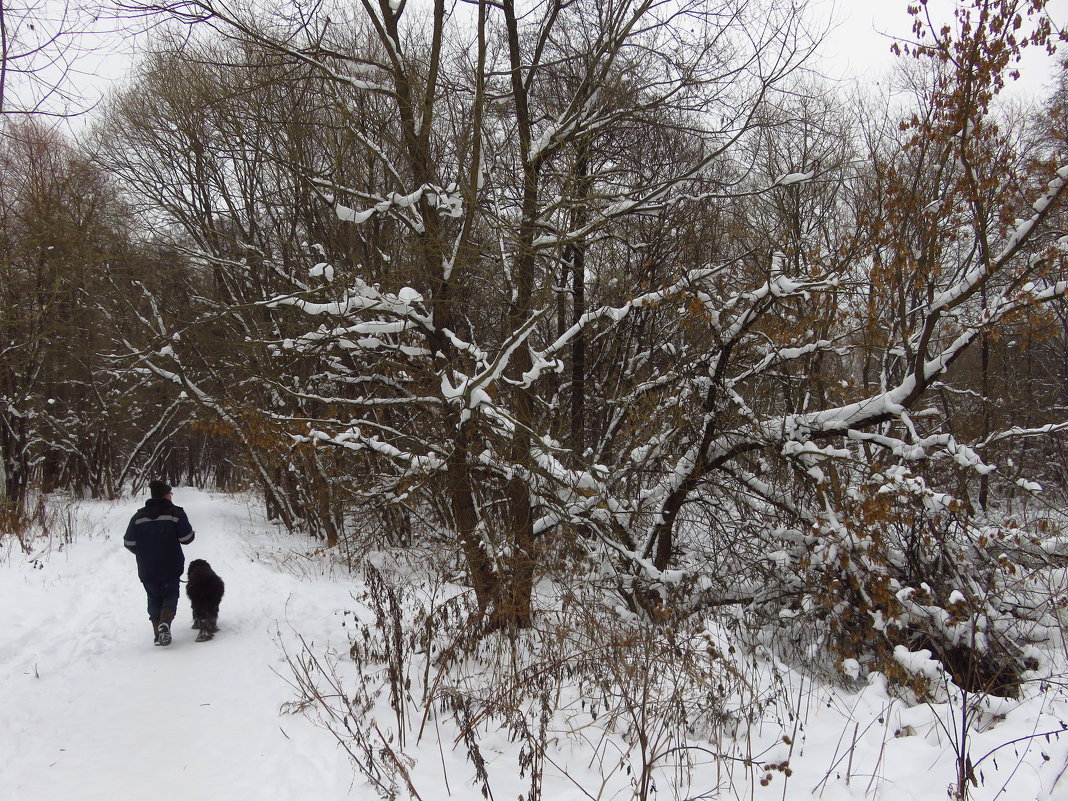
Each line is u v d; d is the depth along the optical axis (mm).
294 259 11234
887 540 8133
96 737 4965
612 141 10453
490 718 5250
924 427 11078
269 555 14062
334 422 8031
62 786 4203
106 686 6129
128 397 22562
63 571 11312
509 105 8977
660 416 9164
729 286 9438
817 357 9656
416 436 9344
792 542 8664
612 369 11672
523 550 7070
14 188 14914
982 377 12523
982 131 7418
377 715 5352
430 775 4363
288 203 10953
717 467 9273
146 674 6484
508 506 8375
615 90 8219
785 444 8203
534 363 8219
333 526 14352
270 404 11977
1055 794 3857
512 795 4125
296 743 4805
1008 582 7941
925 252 7711
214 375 12781
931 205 7758
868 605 7160
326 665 6641
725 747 4809
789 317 9180
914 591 7000
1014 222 7383
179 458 42938
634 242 10648
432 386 8352
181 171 14898
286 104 9070
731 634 7453
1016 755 4406
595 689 5648
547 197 8758
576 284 11016
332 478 10070
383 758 4285
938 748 4652
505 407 8156
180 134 12352
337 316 7383
